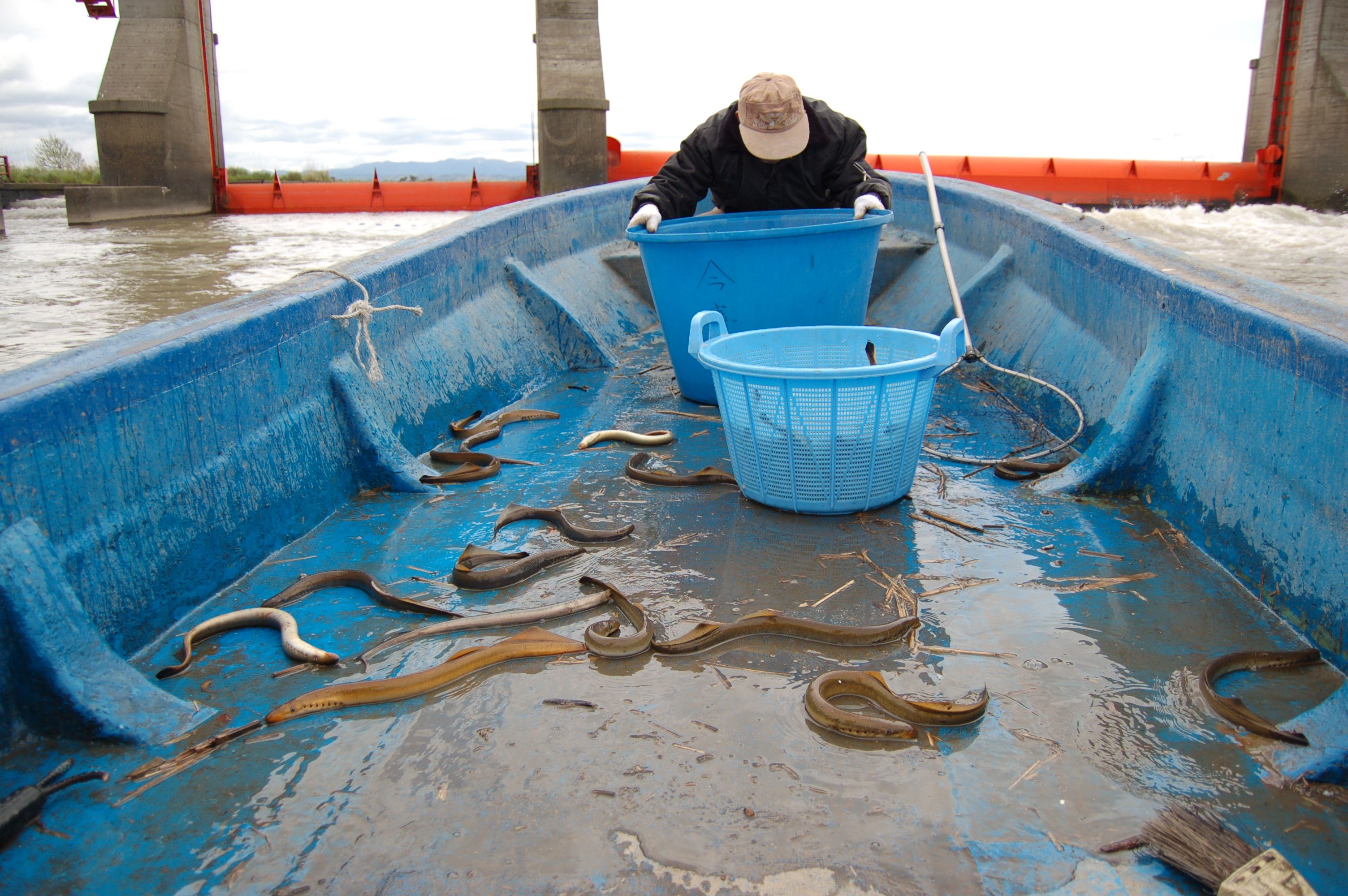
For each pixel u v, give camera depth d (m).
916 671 2.35
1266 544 2.67
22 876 1.70
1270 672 2.30
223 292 7.77
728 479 3.77
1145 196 17.05
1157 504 3.36
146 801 1.90
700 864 1.69
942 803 1.84
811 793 1.88
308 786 1.94
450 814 1.84
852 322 4.89
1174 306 3.39
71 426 2.27
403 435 4.12
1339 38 17.44
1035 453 4.09
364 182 18.67
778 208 5.69
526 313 5.80
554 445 4.36
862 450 3.25
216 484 2.87
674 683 2.31
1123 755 1.99
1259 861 1.58
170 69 18.22
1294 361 2.59
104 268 9.38
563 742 2.07
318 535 3.31
